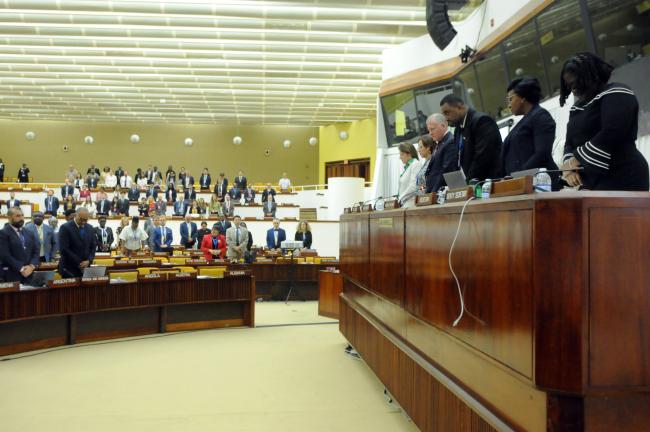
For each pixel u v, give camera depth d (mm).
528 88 3316
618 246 2006
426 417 3377
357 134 27625
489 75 11672
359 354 5590
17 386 5059
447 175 3254
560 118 9000
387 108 16641
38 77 20188
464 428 2777
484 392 2594
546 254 2049
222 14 13586
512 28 10203
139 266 9539
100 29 15406
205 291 8141
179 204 20047
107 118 27594
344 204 19078
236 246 11859
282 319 9180
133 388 5012
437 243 3205
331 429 3977
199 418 4199
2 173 25297
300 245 12672
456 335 2904
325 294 9430
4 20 14266
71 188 21812
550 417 2051
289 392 4906
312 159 30656
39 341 6691
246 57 17562
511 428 2314
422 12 13734
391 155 16859
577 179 2490
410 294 3736
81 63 18375
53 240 12859
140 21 14406
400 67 15828
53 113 26516
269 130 30547
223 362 6031
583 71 2516
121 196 21812
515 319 2260
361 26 14859
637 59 7031
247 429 3969
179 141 30078
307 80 20219
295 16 13688
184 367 5797
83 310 7031
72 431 3912
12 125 28859
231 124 29344
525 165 3170
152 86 21203
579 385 1979
